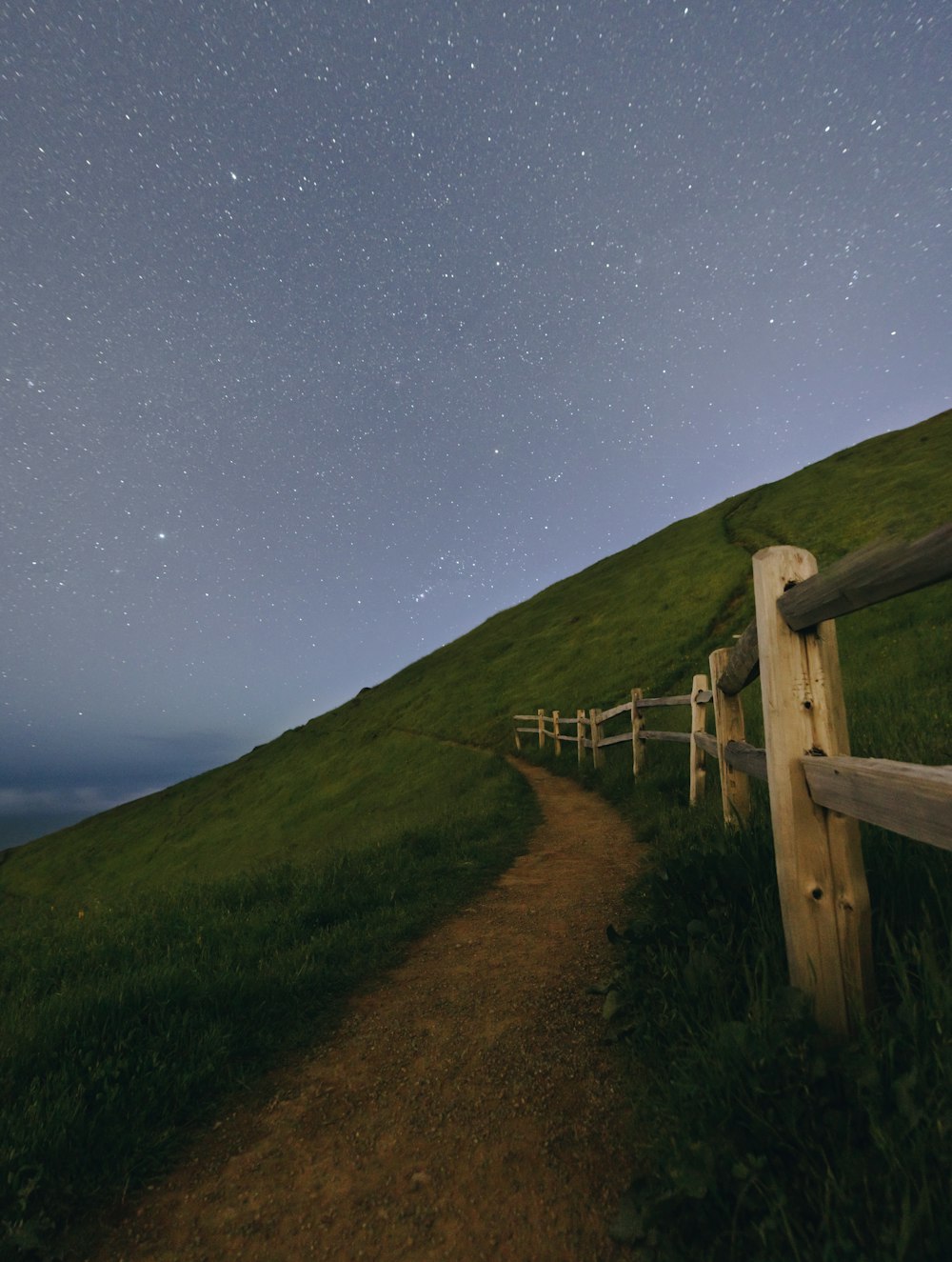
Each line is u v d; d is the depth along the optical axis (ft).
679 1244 5.33
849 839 6.88
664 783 29.68
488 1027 10.31
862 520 83.20
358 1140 7.94
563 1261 5.76
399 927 15.56
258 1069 9.79
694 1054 6.79
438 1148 7.61
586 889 17.38
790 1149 5.45
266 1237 6.57
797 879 6.97
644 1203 5.84
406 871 20.47
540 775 49.49
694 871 10.27
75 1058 9.21
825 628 7.32
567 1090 8.28
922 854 8.39
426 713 97.19
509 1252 5.98
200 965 12.78
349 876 20.04
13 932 19.66
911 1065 5.64
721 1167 5.51
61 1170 7.41
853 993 6.63
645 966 9.59
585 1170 6.85
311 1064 9.88
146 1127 8.27
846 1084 5.76
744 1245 5.06
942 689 27.58
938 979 5.90
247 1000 11.33
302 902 17.84
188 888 22.94
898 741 18.76
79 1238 6.72
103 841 124.77
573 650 89.76
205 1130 8.43
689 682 60.59
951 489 81.20
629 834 23.82
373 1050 10.08
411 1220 6.56
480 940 14.46
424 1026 10.66
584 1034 9.53
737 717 16.88
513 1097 8.34
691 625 74.95
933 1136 4.91
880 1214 4.79
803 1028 6.30
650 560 119.44
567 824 28.04
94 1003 10.42
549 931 14.40
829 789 6.52
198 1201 7.16
